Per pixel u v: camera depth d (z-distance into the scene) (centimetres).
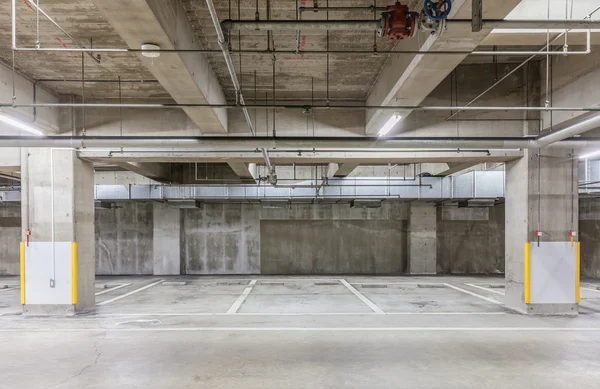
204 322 678
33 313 741
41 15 432
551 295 740
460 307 807
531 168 753
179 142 577
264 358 495
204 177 1399
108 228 1430
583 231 1393
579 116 597
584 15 378
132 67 598
